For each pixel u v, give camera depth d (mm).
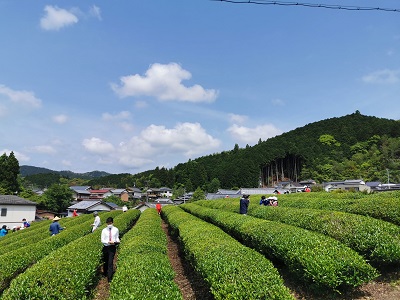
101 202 64688
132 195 104938
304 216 11305
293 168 108938
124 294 5770
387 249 7566
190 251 9758
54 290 6602
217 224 16516
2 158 66562
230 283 6078
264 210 15250
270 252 9305
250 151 103625
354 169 89875
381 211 11141
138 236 13102
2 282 9773
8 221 47750
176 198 90500
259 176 91250
